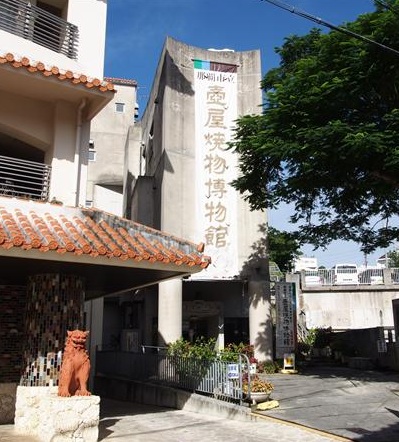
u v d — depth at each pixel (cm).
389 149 1177
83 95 1045
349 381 1520
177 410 1236
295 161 1372
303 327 2761
